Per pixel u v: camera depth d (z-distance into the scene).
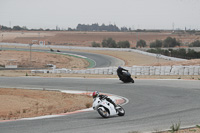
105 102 49.53
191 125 40.50
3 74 180.50
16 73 195.38
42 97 89.00
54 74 173.38
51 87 112.06
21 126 43.62
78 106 69.56
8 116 57.78
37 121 48.53
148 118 47.31
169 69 144.25
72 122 46.09
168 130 37.22
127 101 74.56
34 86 116.44
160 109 57.53
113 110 49.41
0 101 81.56
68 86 112.38
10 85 121.44
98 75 156.88
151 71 148.62
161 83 106.19
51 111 63.47
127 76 110.06
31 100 83.62
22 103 78.69
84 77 140.75
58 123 45.53
